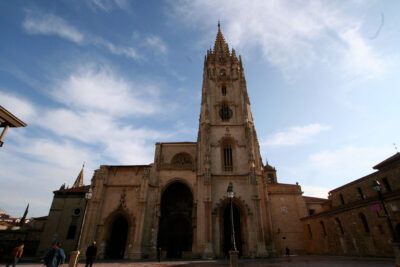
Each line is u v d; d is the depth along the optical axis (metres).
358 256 37.91
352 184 51.47
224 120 57.91
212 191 47.72
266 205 46.44
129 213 49.19
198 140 54.84
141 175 53.25
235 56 68.38
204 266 27.98
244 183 48.50
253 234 43.72
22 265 30.19
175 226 53.28
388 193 32.56
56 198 59.19
